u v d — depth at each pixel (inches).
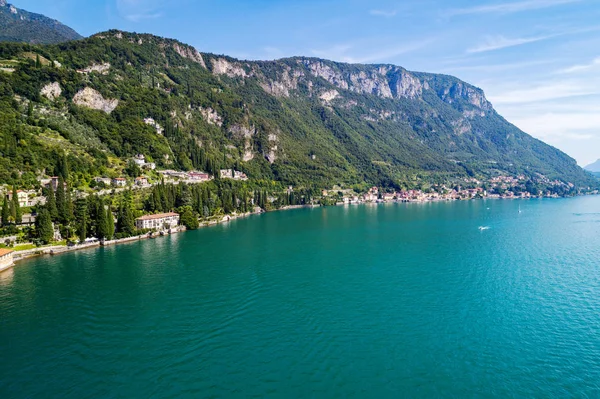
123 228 6801.2
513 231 7603.4
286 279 4431.6
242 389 2395.4
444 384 2450.8
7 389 2396.7
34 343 2952.8
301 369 2605.8
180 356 2760.8
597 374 2532.0
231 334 3080.7
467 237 6968.5
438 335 3065.9
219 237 7096.5
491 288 4077.3
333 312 3491.6
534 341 2952.8
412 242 6520.7
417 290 4050.2
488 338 3006.9
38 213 5954.7
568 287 4069.9
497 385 2437.3
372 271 4736.7
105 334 3085.6
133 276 4547.2
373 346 2903.5
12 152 7076.8
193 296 3890.3
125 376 2527.1
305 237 7086.6
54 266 4987.7
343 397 2327.8
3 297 3875.5
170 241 6692.9
